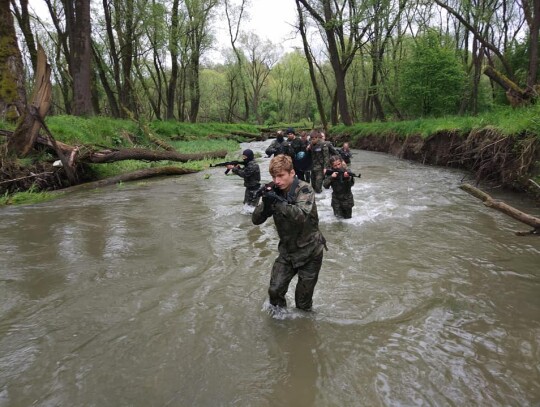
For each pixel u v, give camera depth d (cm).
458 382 299
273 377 304
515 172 953
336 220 743
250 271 506
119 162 1405
